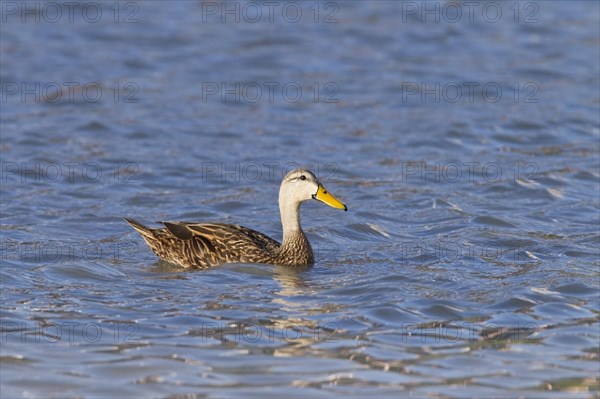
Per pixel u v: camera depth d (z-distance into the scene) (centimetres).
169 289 1491
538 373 1195
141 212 1952
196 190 2106
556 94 2877
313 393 1139
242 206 2008
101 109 2667
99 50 3184
